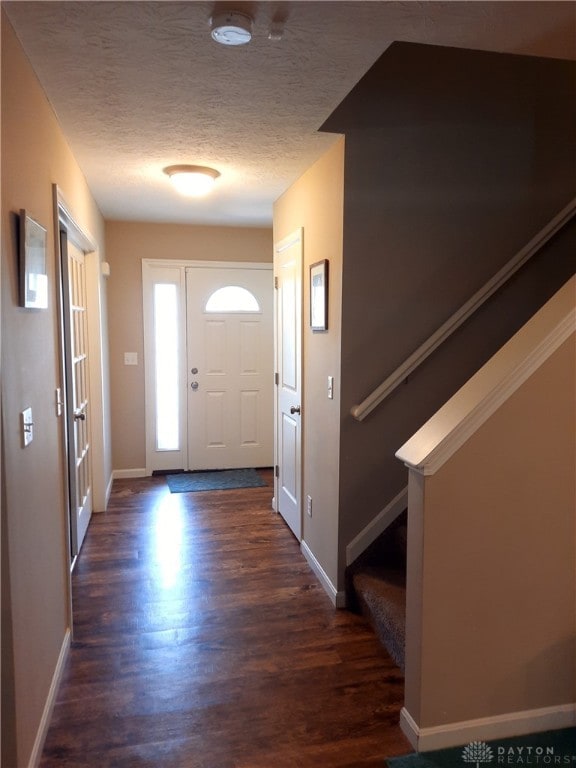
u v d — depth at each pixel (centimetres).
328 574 292
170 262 499
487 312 284
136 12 154
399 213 268
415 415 279
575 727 194
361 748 186
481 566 182
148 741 189
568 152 286
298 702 209
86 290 394
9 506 149
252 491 466
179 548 349
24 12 153
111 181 339
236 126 247
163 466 518
